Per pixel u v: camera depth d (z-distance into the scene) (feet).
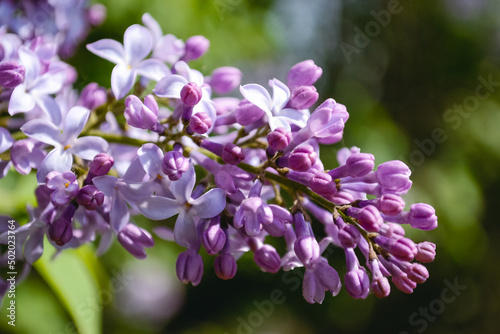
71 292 0.99
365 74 2.00
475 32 2.05
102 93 0.91
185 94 0.83
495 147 1.94
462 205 1.78
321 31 1.91
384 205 0.82
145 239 0.84
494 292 2.01
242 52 1.48
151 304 1.63
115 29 1.17
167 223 1.29
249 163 0.89
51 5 1.00
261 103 0.84
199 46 0.92
